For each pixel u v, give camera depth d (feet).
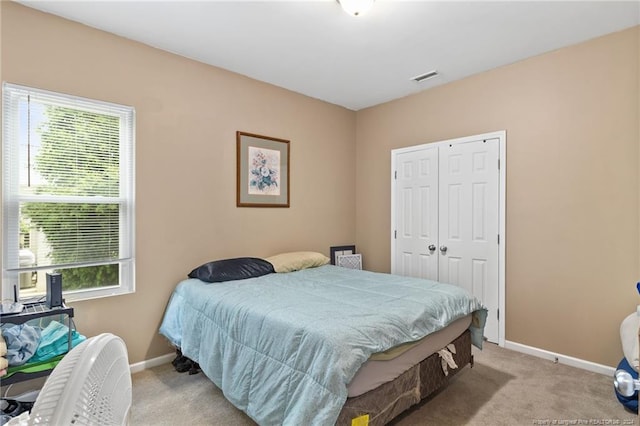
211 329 7.13
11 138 6.87
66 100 7.48
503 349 9.79
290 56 9.34
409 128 12.48
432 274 11.66
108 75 8.00
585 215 8.54
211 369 6.82
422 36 8.26
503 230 9.96
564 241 8.88
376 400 5.36
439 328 6.57
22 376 5.34
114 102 8.09
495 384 7.70
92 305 7.76
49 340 5.88
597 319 8.36
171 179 9.05
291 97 12.01
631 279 7.89
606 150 8.21
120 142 8.31
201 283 8.48
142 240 8.55
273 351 5.64
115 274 8.29
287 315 5.93
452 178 11.14
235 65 9.93
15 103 6.90
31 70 7.01
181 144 9.25
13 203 6.90
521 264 9.64
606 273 8.23
